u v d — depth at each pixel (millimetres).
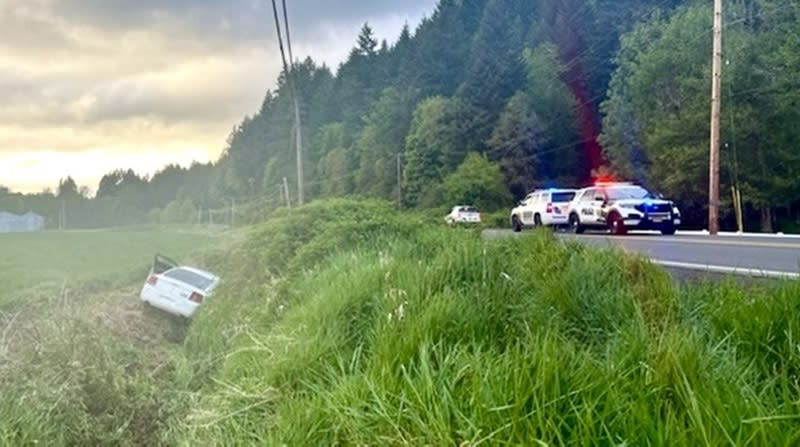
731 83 28156
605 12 49500
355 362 3717
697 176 29016
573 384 2502
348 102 84500
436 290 4750
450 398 2633
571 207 18578
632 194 17078
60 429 4988
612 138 36562
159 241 36625
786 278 3992
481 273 5074
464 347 3225
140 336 9984
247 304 8609
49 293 12148
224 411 4117
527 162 45062
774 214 29641
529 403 2418
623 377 2539
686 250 9883
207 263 15219
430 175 52469
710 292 4457
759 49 29031
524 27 58375
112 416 5500
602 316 4148
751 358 2969
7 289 14242
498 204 42219
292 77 23375
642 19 44625
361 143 67250
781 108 27922
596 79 45625
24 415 4820
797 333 2959
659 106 31766
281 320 6297
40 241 44312
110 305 11445
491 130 49438
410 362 3199
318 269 7648
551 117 46375
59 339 6266
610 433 2107
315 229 9805
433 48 66188
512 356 2951
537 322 3896
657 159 30922
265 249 10180
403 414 2693
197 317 9875
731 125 28141
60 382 5578
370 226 9109
